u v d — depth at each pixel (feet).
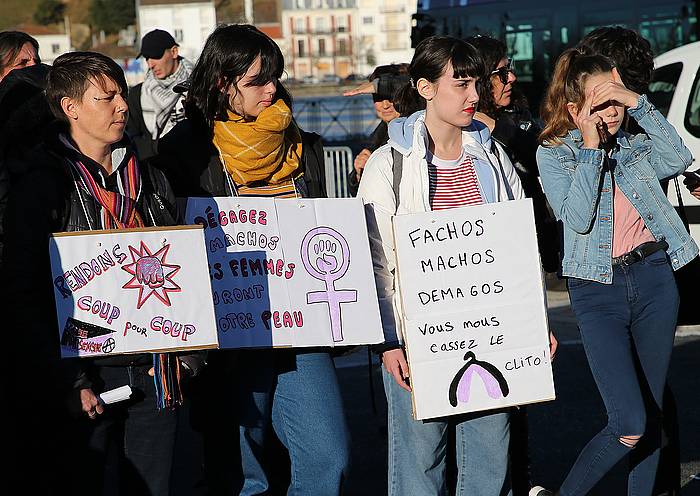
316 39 299.58
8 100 16.76
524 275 14.08
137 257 12.47
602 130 15.05
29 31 358.84
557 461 20.25
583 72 14.96
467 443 14.48
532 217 14.03
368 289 14.28
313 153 15.23
